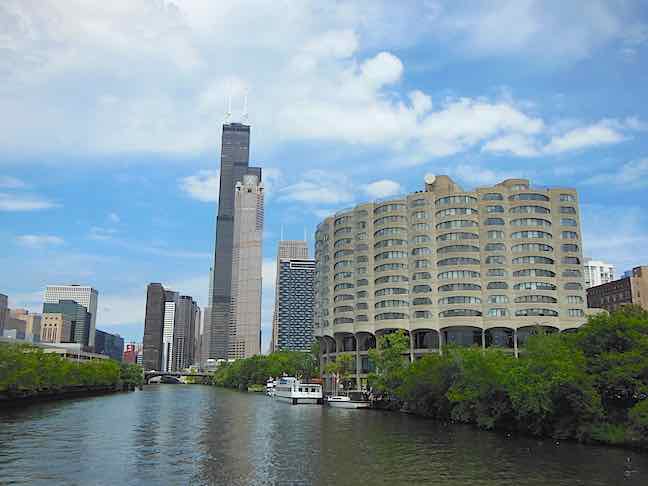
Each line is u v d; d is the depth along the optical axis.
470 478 57.91
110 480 57.12
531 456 70.00
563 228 183.12
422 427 103.62
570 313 176.75
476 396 103.56
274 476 59.25
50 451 73.31
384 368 154.50
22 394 142.38
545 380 83.94
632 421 76.00
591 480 56.75
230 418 122.06
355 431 97.31
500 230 182.75
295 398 175.50
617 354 84.06
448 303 181.38
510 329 178.62
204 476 59.28
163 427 102.00
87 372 190.38
